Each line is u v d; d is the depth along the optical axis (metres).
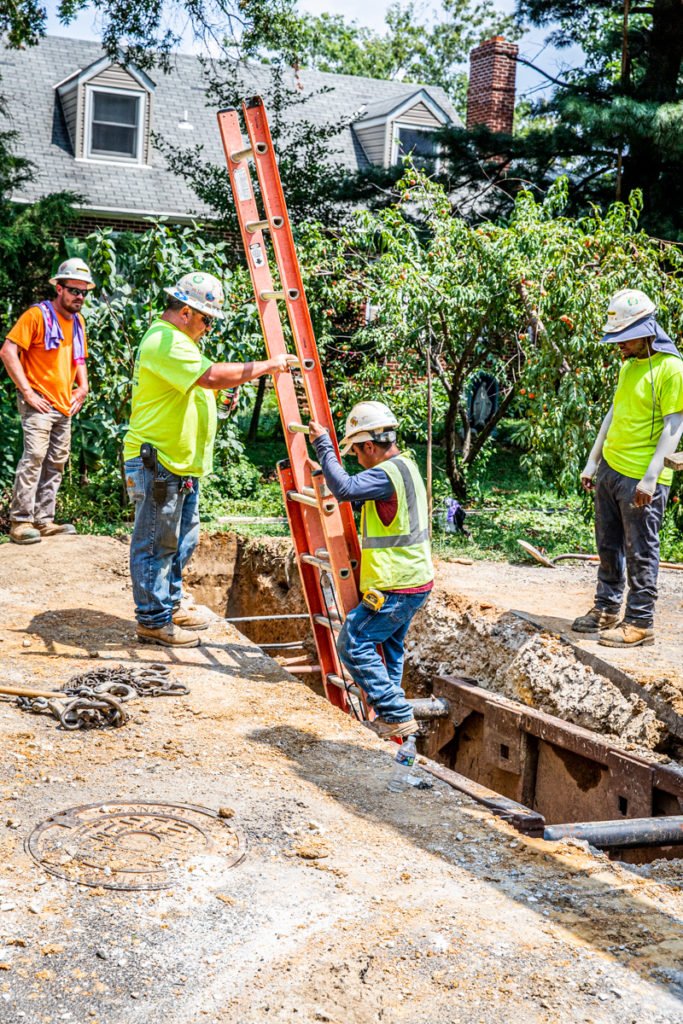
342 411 13.81
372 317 16.02
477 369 13.71
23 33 15.09
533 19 18.69
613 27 22.19
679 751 6.04
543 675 6.91
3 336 13.53
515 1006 3.10
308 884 3.82
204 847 4.06
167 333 5.97
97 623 7.11
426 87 27.69
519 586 8.86
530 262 11.35
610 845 4.77
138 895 3.67
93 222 22.09
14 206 14.12
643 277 10.92
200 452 6.36
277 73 20.02
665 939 3.56
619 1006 3.12
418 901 3.73
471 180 18.22
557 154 17.45
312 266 13.71
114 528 10.69
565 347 10.91
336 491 5.20
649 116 15.40
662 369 6.35
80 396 9.42
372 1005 3.07
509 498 14.00
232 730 5.34
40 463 9.23
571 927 3.61
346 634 5.35
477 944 3.44
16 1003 3.02
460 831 4.38
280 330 6.44
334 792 4.68
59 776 4.63
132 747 5.01
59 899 3.61
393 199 18.03
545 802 6.62
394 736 5.35
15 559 8.70
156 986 3.13
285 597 9.91
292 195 18.64
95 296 11.88
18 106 23.11
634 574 6.81
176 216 22.09
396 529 5.27
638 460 6.53
